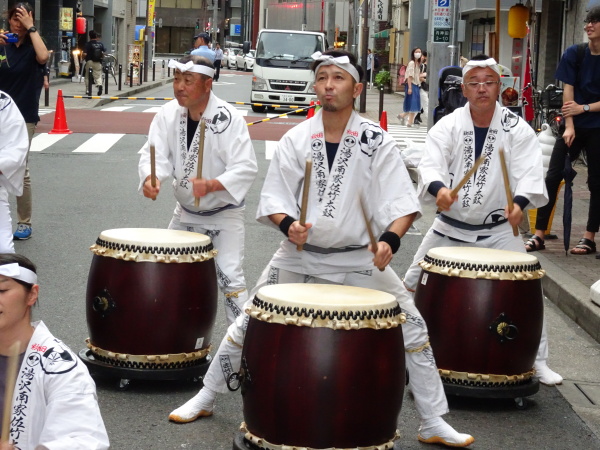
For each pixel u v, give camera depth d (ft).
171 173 19.49
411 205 15.16
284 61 91.76
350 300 13.92
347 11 119.75
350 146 15.21
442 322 18.02
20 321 10.90
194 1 347.36
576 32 72.59
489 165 18.90
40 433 10.80
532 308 17.93
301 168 15.43
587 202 41.16
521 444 16.81
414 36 126.82
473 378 17.98
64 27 128.26
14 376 10.19
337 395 13.50
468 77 18.63
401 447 16.16
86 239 32.48
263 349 13.91
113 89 112.06
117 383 19.12
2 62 29.50
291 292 14.30
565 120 28.86
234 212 19.57
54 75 126.72
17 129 20.25
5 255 10.94
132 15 185.78
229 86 144.77
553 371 20.83
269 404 13.84
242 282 19.72
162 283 18.08
